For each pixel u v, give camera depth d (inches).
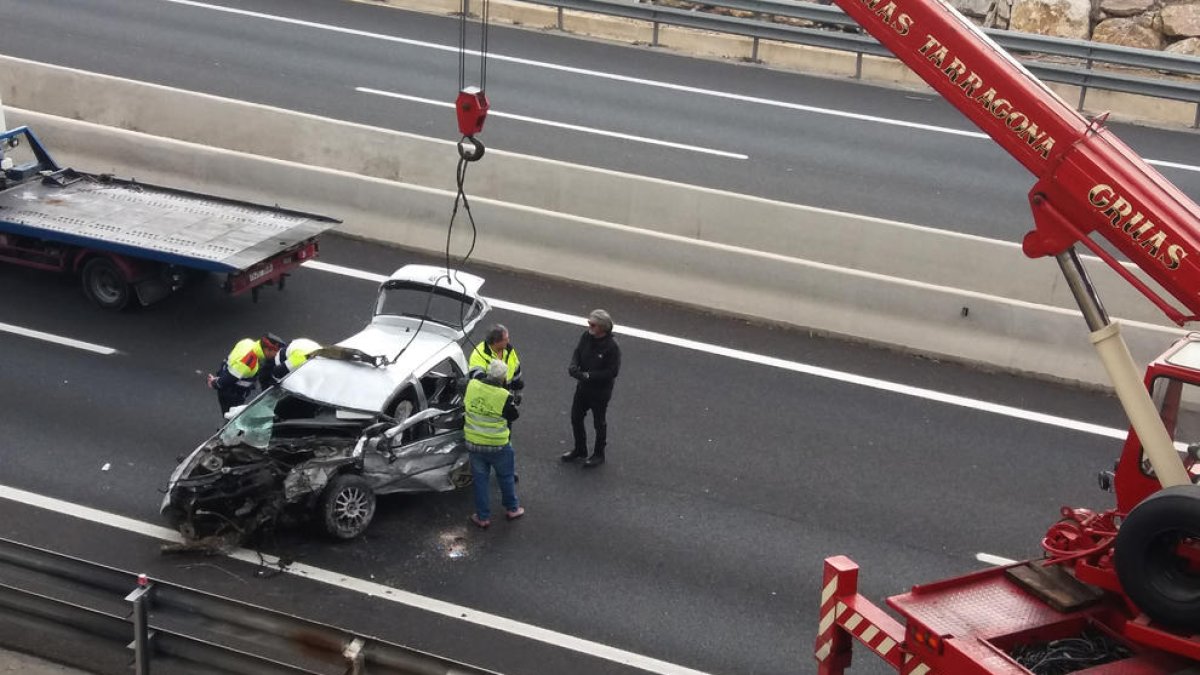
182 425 501.4
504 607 404.8
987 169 796.6
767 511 463.2
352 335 581.9
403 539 438.9
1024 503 476.7
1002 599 322.7
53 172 641.0
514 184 695.7
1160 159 811.4
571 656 383.2
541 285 641.0
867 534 451.8
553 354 572.4
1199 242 294.2
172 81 858.8
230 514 427.8
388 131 710.5
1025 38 865.5
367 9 1047.6
